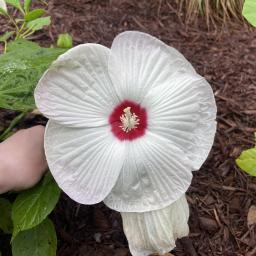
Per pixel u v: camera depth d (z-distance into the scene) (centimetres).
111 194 30
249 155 32
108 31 54
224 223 38
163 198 30
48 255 32
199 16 58
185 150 29
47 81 28
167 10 58
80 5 57
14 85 32
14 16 53
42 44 51
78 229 38
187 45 53
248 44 54
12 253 33
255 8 29
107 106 29
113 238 37
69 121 29
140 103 30
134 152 29
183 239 37
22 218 30
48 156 29
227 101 47
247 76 49
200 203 39
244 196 40
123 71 29
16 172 30
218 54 52
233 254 37
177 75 29
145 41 29
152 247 31
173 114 29
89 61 28
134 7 58
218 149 43
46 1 56
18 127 42
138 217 30
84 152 29
